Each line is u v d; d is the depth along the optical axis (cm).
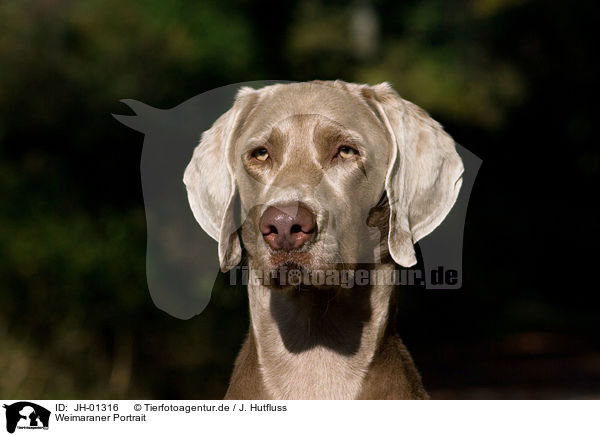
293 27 1842
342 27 2120
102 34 1095
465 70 2047
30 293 851
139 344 884
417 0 2317
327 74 1912
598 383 1102
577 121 1767
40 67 1035
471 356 1337
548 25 1783
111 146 1028
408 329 1444
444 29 2220
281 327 369
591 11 1691
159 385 882
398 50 2194
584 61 1742
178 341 902
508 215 1856
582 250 1841
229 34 1233
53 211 952
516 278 1786
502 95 1917
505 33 1900
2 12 1059
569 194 1906
